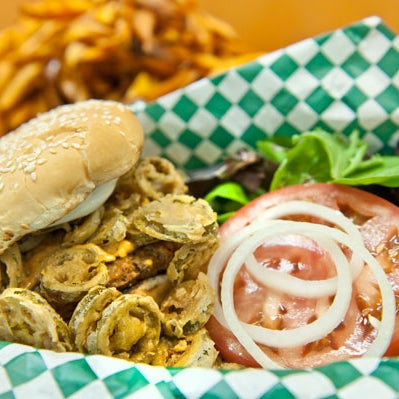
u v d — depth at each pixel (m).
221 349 0.39
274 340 0.38
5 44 0.64
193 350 0.38
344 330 0.38
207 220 0.39
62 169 0.38
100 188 0.40
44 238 0.41
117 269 0.39
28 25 0.64
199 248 0.39
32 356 0.35
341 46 0.48
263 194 0.46
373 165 0.44
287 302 0.39
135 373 0.35
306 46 0.48
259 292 0.40
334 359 0.37
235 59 0.61
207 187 0.49
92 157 0.38
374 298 0.38
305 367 0.37
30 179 0.38
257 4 0.72
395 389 0.33
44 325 0.36
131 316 0.37
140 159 0.44
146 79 0.60
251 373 0.34
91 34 0.61
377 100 0.47
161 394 0.34
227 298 0.39
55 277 0.38
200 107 0.50
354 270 0.39
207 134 0.50
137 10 0.63
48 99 0.62
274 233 0.39
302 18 0.71
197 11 0.66
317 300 0.39
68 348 0.36
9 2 0.75
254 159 0.48
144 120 0.50
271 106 0.49
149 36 0.60
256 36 0.73
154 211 0.40
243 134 0.50
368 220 0.41
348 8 0.70
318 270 0.40
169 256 0.40
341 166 0.44
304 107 0.48
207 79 0.50
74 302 0.38
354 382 0.33
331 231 0.39
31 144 0.39
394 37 0.47
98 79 0.63
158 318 0.38
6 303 0.37
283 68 0.49
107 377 0.35
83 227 0.40
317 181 0.46
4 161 0.39
